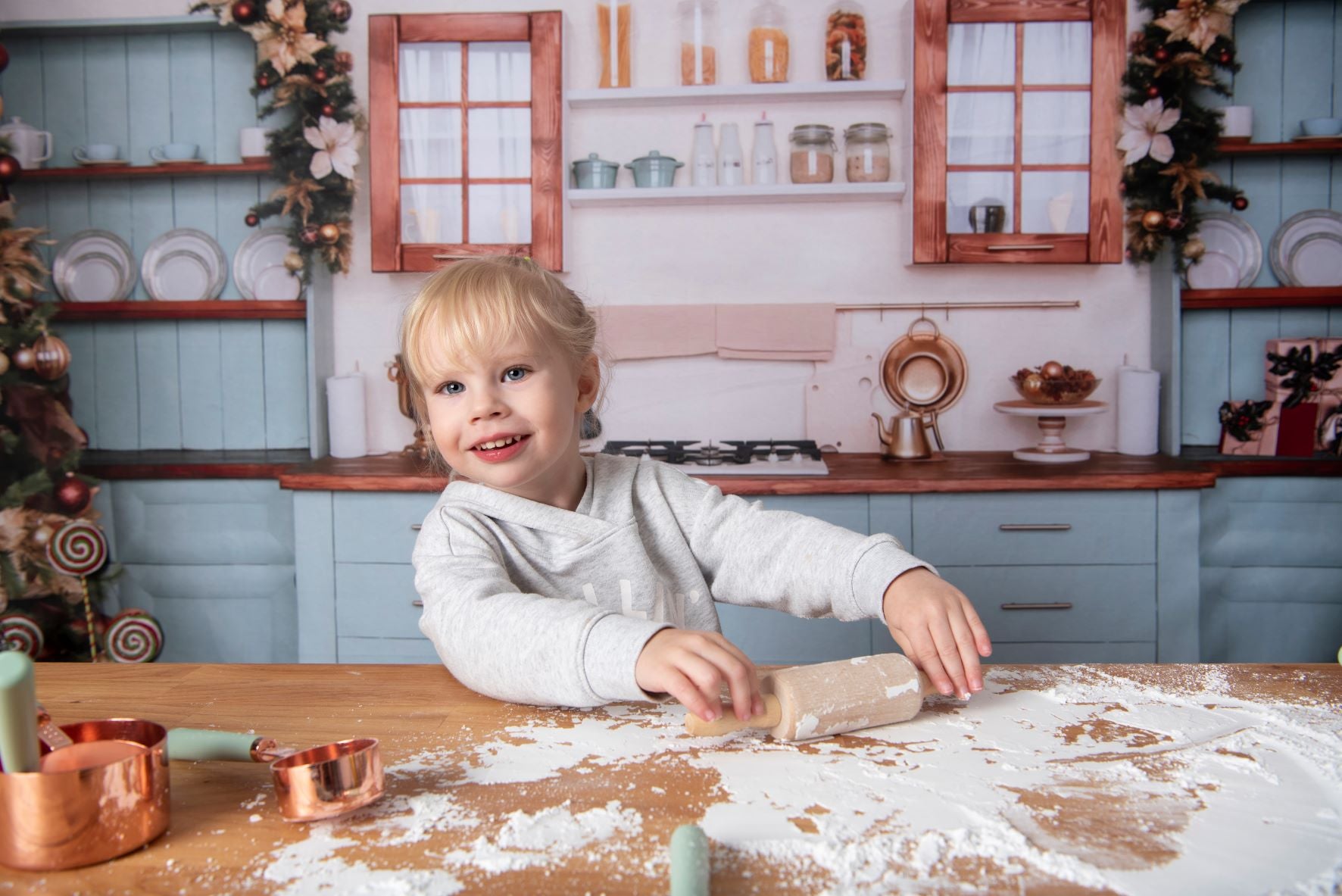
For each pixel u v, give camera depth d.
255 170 2.59
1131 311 2.65
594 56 2.66
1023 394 2.49
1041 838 0.56
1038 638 2.25
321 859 0.54
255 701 0.81
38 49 2.78
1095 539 2.23
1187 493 2.22
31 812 0.53
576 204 2.66
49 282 2.78
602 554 1.07
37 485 2.25
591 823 0.58
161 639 2.20
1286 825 0.58
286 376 2.82
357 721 0.76
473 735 0.73
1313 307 2.61
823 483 2.20
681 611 1.14
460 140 2.54
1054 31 2.42
